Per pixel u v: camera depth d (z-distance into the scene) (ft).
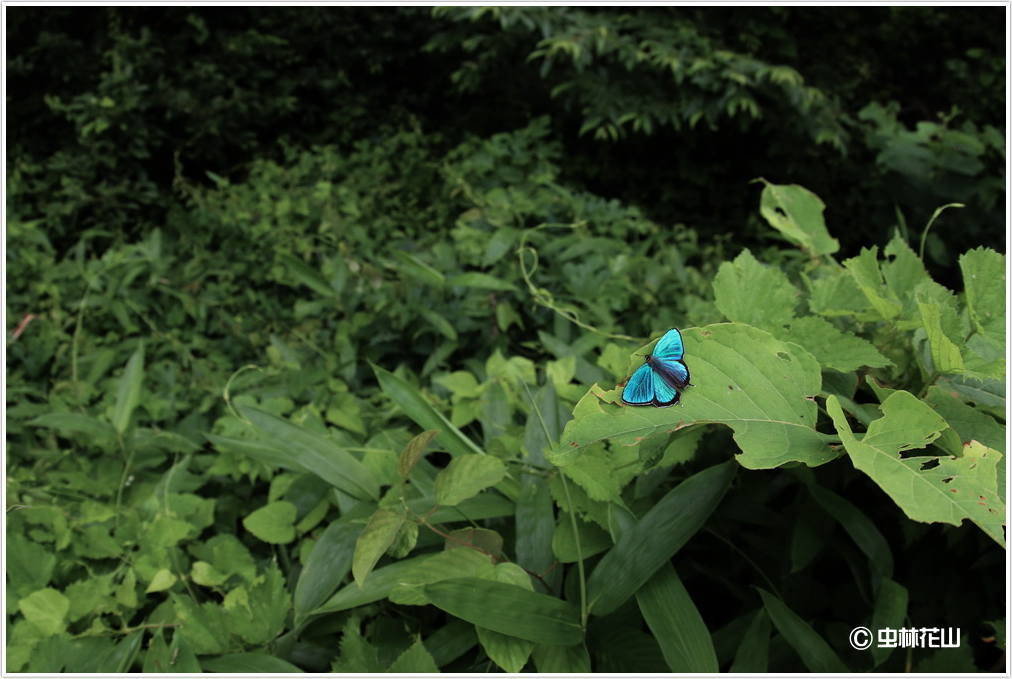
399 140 13.71
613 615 3.12
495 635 2.81
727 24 13.94
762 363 2.48
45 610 3.33
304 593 3.23
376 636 3.32
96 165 13.87
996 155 10.18
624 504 3.08
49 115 14.66
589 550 3.11
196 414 6.51
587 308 6.59
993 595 3.66
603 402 2.42
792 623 3.01
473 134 16.26
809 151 13.44
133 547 4.18
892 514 3.67
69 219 13.19
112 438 5.46
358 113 15.96
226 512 4.80
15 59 14.60
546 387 3.91
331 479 3.74
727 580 3.58
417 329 6.90
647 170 14.90
